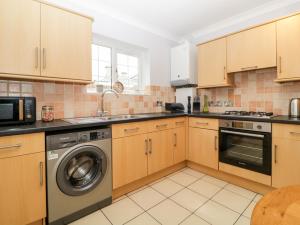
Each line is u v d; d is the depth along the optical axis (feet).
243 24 8.85
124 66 9.36
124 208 5.73
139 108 9.37
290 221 1.86
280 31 6.80
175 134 8.31
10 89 5.84
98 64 8.37
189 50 9.87
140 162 6.86
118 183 6.15
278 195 2.37
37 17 5.32
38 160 4.48
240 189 6.90
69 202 5.00
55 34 5.65
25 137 4.29
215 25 9.67
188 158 8.87
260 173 6.44
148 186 7.18
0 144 3.98
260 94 8.26
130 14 8.54
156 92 10.16
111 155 5.94
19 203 4.25
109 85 8.50
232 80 8.86
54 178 4.71
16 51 5.00
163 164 7.76
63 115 6.92
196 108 10.05
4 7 4.83
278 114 7.69
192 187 7.07
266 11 8.07
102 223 5.03
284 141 5.89
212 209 5.64
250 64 7.61
